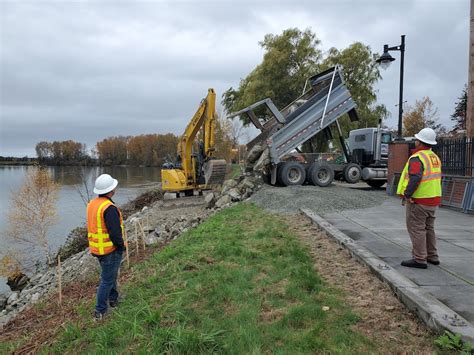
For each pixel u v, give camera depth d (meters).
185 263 6.20
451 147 12.01
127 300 5.09
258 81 28.97
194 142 20.12
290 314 4.05
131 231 13.73
